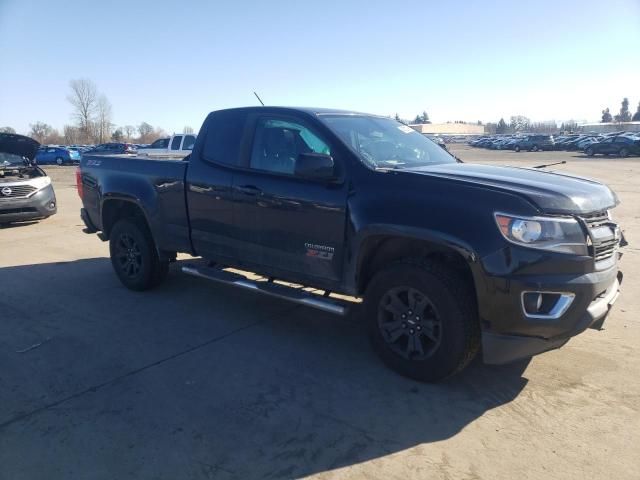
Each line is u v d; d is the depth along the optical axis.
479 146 69.25
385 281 3.79
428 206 3.54
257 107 4.77
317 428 3.24
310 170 3.88
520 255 3.22
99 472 2.84
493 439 3.11
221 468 2.86
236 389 3.74
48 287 6.29
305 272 4.32
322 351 4.39
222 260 4.99
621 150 40.38
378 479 2.77
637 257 7.45
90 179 6.27
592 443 3.05
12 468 2.87
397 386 3.76
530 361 4.13
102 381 3.87
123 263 6.11
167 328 4.92
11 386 3.81
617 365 4.05
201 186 4.98
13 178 10.89
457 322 3.48
